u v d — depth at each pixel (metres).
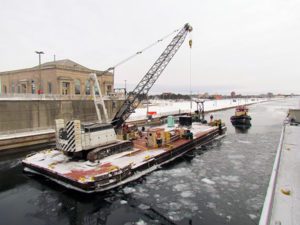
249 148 23.55
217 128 30.17
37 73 41.66
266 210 6.29
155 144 19.03
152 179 14.66
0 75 48.56
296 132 20.81
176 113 53.44
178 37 28.86
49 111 30.89
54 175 13.25
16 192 13.01
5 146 22.83
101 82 47.28
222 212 10.67
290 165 10.80
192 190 13.09
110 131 16.91
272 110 82.88
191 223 9.78
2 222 9.98
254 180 14.58
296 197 7.38
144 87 27.67
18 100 27.23
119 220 10.11
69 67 41.00
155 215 10.47
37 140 25.83
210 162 18.58
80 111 35.69
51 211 10.93
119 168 13.40
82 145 14.80
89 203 11.57
